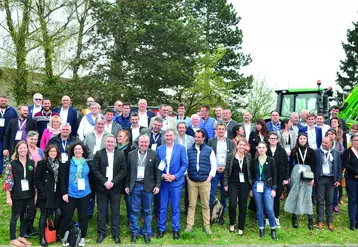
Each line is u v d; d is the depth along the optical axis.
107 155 6.56
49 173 6.28
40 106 8.94
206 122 8.54
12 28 17.39
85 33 18.28
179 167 6.89
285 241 6.87
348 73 38.69
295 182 7.56
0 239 6.40
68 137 7.12
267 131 7.96
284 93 12.45
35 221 7.22
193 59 21.06
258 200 7.07
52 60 17.31
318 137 8.35
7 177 6.15
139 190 6.60
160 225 6.86
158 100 20.39
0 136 9.22
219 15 36.28
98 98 17.61
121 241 6.58
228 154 7.25
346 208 8.78
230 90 32.59
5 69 17.36
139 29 17.75
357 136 7.52
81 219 6.33
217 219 7.55
